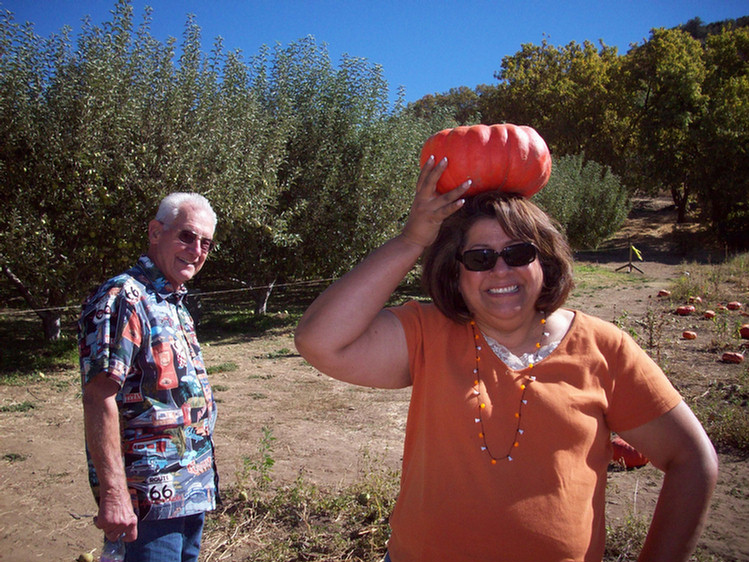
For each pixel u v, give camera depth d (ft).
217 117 35.78
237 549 12.81
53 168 29.25
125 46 32.55
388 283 5.92
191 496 8.25
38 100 29.96
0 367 31.01
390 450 18.98
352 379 6.23
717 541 12.61
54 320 36.65
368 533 13.20
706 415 19.69
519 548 5.55
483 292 6.05
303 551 12.59
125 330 8.00
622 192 109.91
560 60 154.51
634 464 16.83
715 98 121.70
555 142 149.69
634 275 74.79
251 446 19.39
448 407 5.93
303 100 46.85
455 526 5.70
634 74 136.56
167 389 8.26
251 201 37.63
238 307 55.52
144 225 31.99
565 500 5.60
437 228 5.89
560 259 6.33
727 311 42.75
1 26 28.91
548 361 6.02
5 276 34.73
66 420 22.59
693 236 120.47
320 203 45.29
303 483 15.87
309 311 6.02
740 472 16.26
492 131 6.51
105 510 7.35
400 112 48.21
